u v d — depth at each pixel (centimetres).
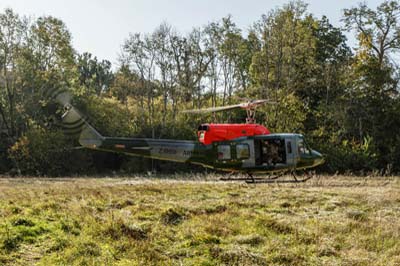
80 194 1232
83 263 605
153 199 1192
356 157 2922
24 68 3409
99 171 3319
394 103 3278
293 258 660
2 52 3381
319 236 791
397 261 659
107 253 648
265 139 1548
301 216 992
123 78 3666
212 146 1527
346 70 3512
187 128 3406
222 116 3553
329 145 3003
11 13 3375
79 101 3528
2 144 3247
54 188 1473
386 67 3416
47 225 788
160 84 3616
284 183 1770
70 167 3116
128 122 3550
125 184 1694
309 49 3441
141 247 676
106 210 983
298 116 3161
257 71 3541
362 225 882
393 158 3014
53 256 625
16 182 1972
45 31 3475
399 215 1016
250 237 765
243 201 1189
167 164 3136
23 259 614
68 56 3547
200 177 2291
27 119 3406
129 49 3612
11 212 895
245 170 1551
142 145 1539
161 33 3603
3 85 3375
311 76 3553
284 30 3347
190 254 671
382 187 1631
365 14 3469
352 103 3331
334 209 1097
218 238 755
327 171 2922
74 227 784
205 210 1032
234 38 3619
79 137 1568
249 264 633
